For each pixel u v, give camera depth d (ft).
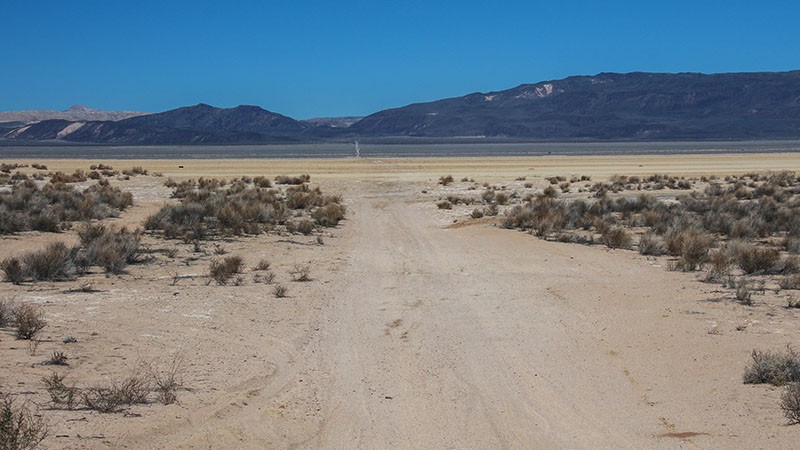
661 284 64.34
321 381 37.11
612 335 46.83
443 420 31.83
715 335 45.62
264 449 27.86
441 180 204.33
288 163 319.27
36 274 62.59
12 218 91.91
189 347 41.81
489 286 64.95
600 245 92.12
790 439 28.48
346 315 52.60
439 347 44.19
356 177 227.20
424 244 94.68
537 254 84.53
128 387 32.09
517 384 37.06
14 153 558.97
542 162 334.85
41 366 35.35
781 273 69.62
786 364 36.68
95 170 242.78
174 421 29.25
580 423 31.58
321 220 113.80
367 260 80.64
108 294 56.75
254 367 38.78
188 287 61.31
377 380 37.47
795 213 116.47
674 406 33.42
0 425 24.22
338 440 29.37
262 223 109.19
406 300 58.49
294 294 59.67
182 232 95.71
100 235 84.43
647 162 336.90
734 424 30.58
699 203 133.90
